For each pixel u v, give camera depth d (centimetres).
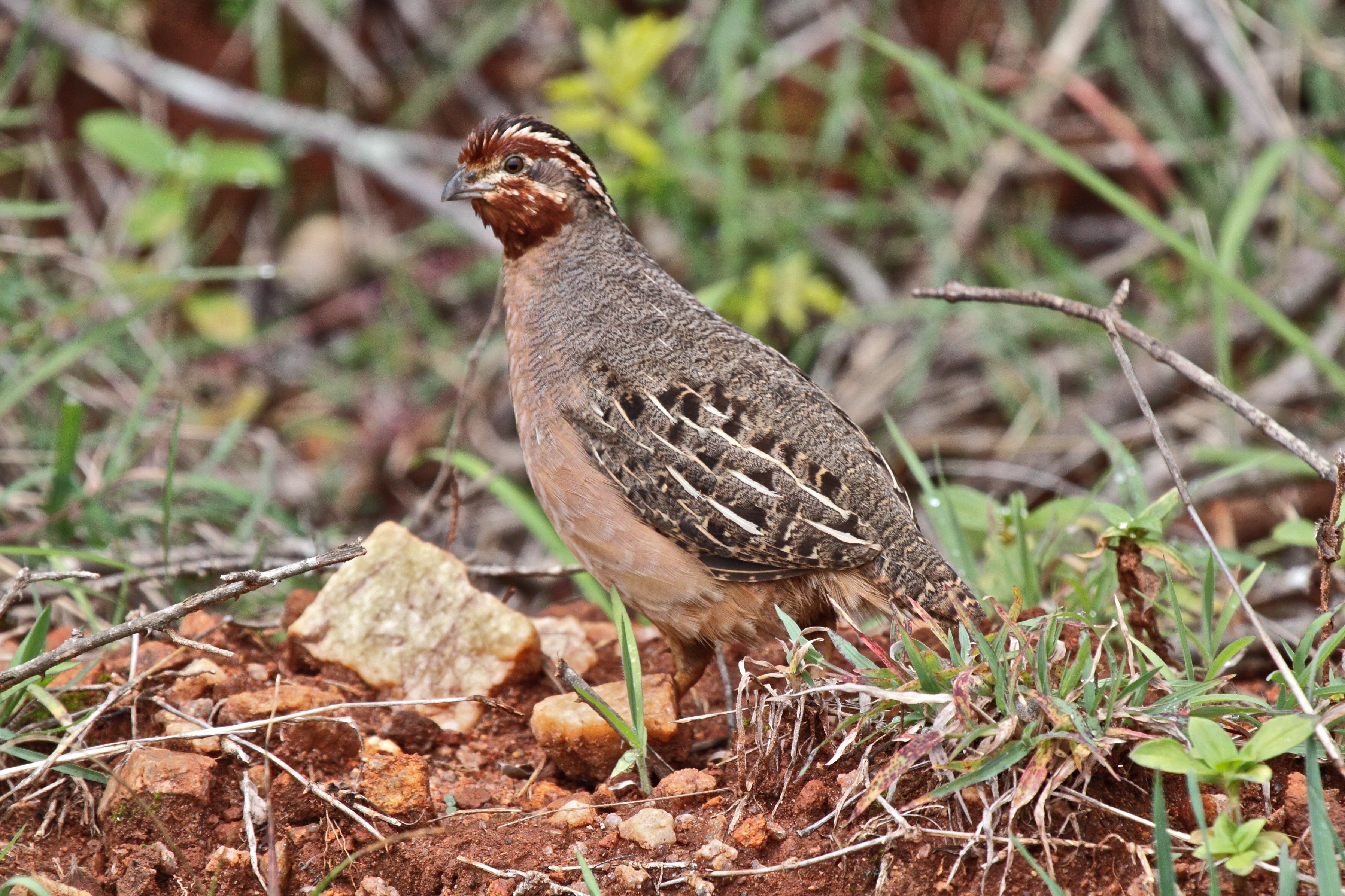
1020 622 745
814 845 675
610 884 669
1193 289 1530
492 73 1862
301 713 745
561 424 875
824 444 846
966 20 1742
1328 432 1368
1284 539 947
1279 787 679
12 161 1653
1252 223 1569
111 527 1089
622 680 923
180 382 1482
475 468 1108
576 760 791
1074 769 641
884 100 1731
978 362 1569
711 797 739
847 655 717
